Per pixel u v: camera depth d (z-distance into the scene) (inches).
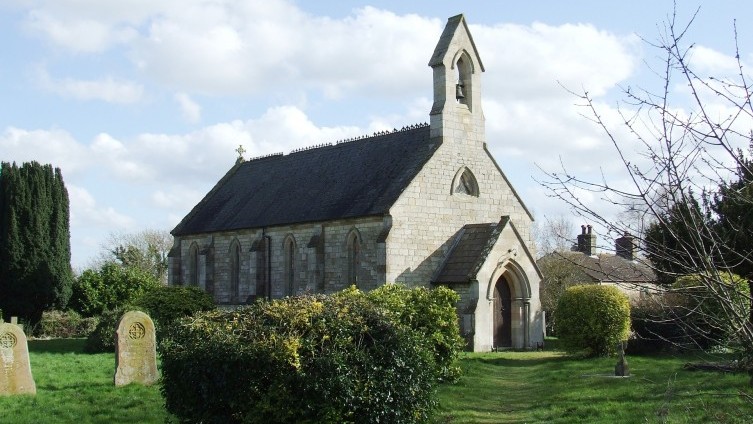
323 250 1843.0
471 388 1035.9
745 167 330.0
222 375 602.2
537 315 1697.8
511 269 1689.2
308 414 601.9
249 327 634.8
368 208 1721.2
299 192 2042.3
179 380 632.4
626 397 858.8
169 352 645.9
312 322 633.0
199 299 1758.1
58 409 864.9
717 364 546.6
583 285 1412.4
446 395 958.4
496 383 1104.8
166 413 828.6
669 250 351.6
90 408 866.8
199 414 620.4
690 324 395.5
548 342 1894.7
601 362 1251.8
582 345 1370.6
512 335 1684.3
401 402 634.2
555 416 789.9
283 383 597.9
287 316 636.7
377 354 632.4
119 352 1055.6
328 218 1813.5
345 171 1961.1
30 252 2144.4
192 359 616.4
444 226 1733.5
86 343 1624.0
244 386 601.6
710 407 620.4
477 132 1820.9
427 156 1732.3
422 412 665.6
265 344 605.6
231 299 2166.6
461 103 1820.9
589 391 925.8
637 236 341.4
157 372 1090.1
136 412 845.2
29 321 2150.6
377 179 1812.3
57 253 2185.0
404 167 1771.7
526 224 1889.8
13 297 2137.1
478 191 1802.4
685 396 799.7
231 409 611.8
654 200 334.0
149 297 1699.1
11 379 981.8
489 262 1633.9
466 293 1630.2
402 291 1114.7
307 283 1870.1
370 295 1088.8
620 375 1059.9
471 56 1825.8
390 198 1686.8
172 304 1689.2
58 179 2222.0
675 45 333.1
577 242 609.3
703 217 328.5
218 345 609.3
